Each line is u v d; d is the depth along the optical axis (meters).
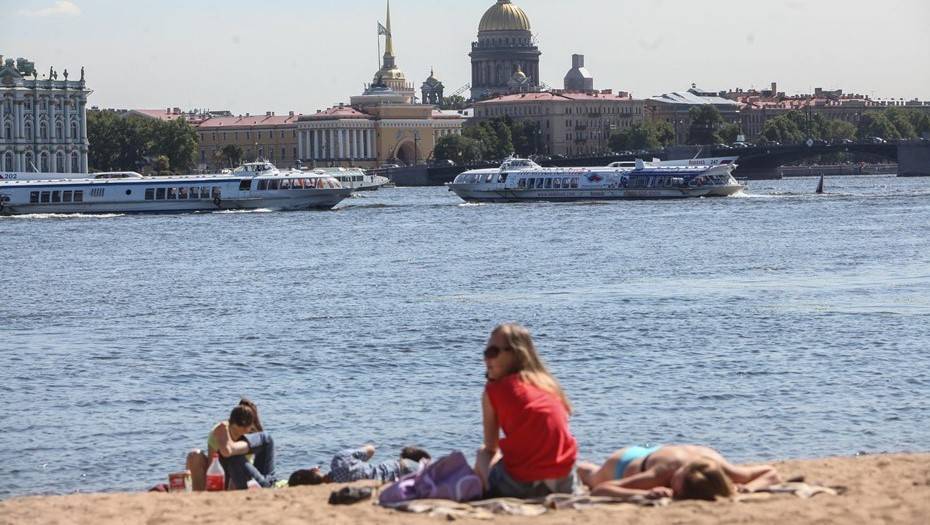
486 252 154.25
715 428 54.28
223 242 181.62
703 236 172.00
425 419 57.16
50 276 136.50
